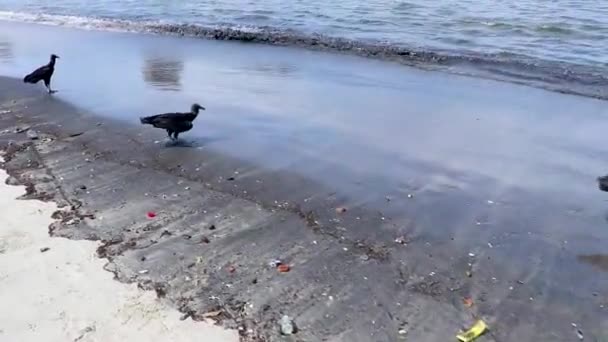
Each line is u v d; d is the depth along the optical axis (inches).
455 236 299.1
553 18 856.3
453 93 548.1
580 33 780.6
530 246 290.8
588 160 394.9
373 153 401.7
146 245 285.3
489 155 401.7
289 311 239.3
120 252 278.5
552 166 385.1
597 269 271.6
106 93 541.0
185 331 225.5
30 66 653.3
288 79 590.2
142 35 833.5
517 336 226.8
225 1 1066.1
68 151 406.3
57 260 269.9
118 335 222.5
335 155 397.1
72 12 1037.2
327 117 473.1
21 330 225.0
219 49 735.7
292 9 973.8
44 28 900.6
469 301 246.4
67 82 582.6
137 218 312.2
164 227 303.3
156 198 336.2
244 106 499.8
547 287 257.3
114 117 473.4
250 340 222.2
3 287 249.8
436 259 278.1
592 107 507.8
